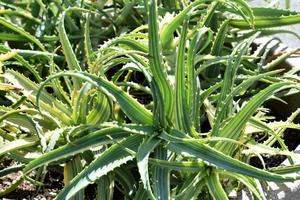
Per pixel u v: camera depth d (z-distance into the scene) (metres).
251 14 2.17
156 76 1.92
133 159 2.04
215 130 1.96
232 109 2.11
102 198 1.94
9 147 1.98
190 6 2.18
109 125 1.91
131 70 2.24
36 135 2.04
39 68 2.48
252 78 2.00
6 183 2.14
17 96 2.17
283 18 2.45
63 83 2.47
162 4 2.70
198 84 2.05
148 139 1.90
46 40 2.55
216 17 2.53
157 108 1.93
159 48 1.88
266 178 1.79
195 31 2.28
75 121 2.06
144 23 2.67
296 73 2.49
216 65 2.44
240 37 2.57
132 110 1.96
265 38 2.66
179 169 1.89
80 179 1.83
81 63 2.48
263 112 2.42
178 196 1.88
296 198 2.01
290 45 3.21
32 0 2.74
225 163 1.82
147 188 1.72
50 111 2.06
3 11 2.55
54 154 1.90
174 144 1.89
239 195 1.99
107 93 1.91
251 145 2.03
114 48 2.03
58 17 2.60
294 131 2.39
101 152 2.05
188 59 1.96
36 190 2.12
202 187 1.94
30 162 1.88
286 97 2.43
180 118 1.97
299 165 1.99
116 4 2.80
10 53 2.13
